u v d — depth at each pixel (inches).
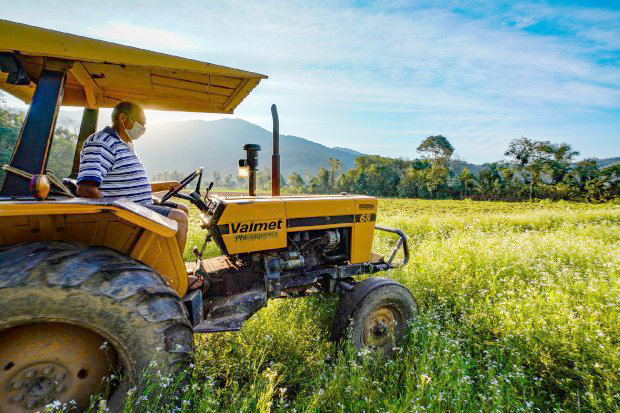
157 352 74.4
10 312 63.2
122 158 97.7
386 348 125.2
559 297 149.7
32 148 80.8
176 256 94.3
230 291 117.3
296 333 128.3
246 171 133.0
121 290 71.1
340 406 88.0
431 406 82.6
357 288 122.3
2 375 67.1
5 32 74.6
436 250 252.5
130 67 101.0
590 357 110.7
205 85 118.2
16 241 78.0
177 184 161.0
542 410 95.1
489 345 123.9
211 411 79.4
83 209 72.3
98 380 75.2
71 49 80.1
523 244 260.5
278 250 122.3
